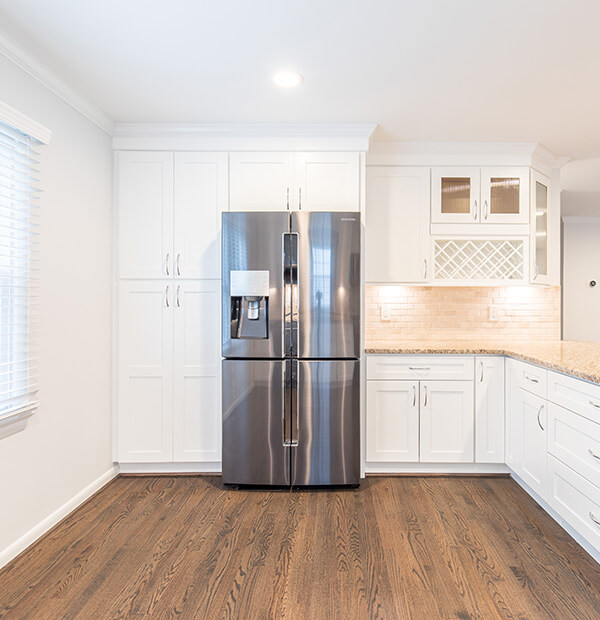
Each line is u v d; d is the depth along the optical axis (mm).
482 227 3262
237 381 2756
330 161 2969
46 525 2242
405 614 1653
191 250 2969
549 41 1967
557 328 3604
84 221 2607
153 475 3021
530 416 2590
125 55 2088
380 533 2246
